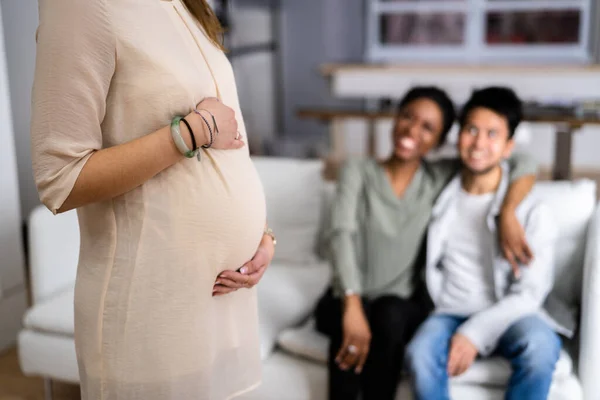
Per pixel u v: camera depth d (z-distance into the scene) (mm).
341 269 1789
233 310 1118
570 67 5215
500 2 5957
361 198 1908
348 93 5570
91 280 1019
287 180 2258
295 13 6098
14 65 2971
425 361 1605
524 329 1624
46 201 935
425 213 1852
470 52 6113
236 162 1067
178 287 1015
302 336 1795
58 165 912
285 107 6289
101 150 930
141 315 1006
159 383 1035
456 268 1795
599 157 5594
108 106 958
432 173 1903
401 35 6215
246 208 1075
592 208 1883
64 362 1945
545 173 5500
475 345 1625
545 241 1710
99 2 900
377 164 1933
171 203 991
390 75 5438
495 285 1743
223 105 1009
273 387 1731
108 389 1039
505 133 1746
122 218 989
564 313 1753
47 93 899
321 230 2305
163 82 952
